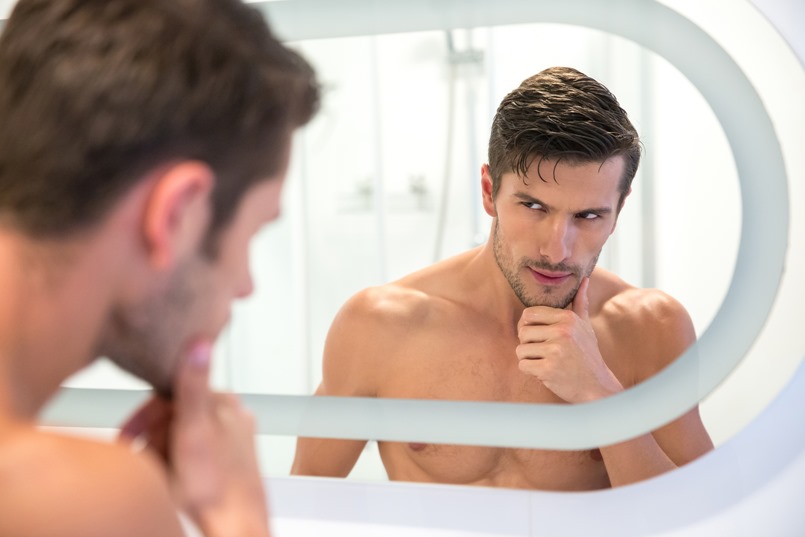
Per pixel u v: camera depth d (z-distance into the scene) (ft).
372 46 2.18
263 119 1.05
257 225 1.14
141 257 1.02
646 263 2.18
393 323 2.32
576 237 2.22
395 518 2.07
